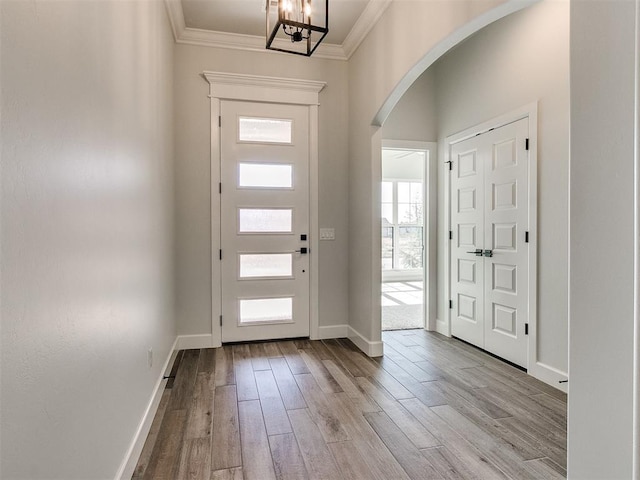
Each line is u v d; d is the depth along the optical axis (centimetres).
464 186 366
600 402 116
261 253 370
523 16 291
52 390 96
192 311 355
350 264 385
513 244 306
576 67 121
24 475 82
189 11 314
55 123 99
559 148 263
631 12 106
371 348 331
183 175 350
